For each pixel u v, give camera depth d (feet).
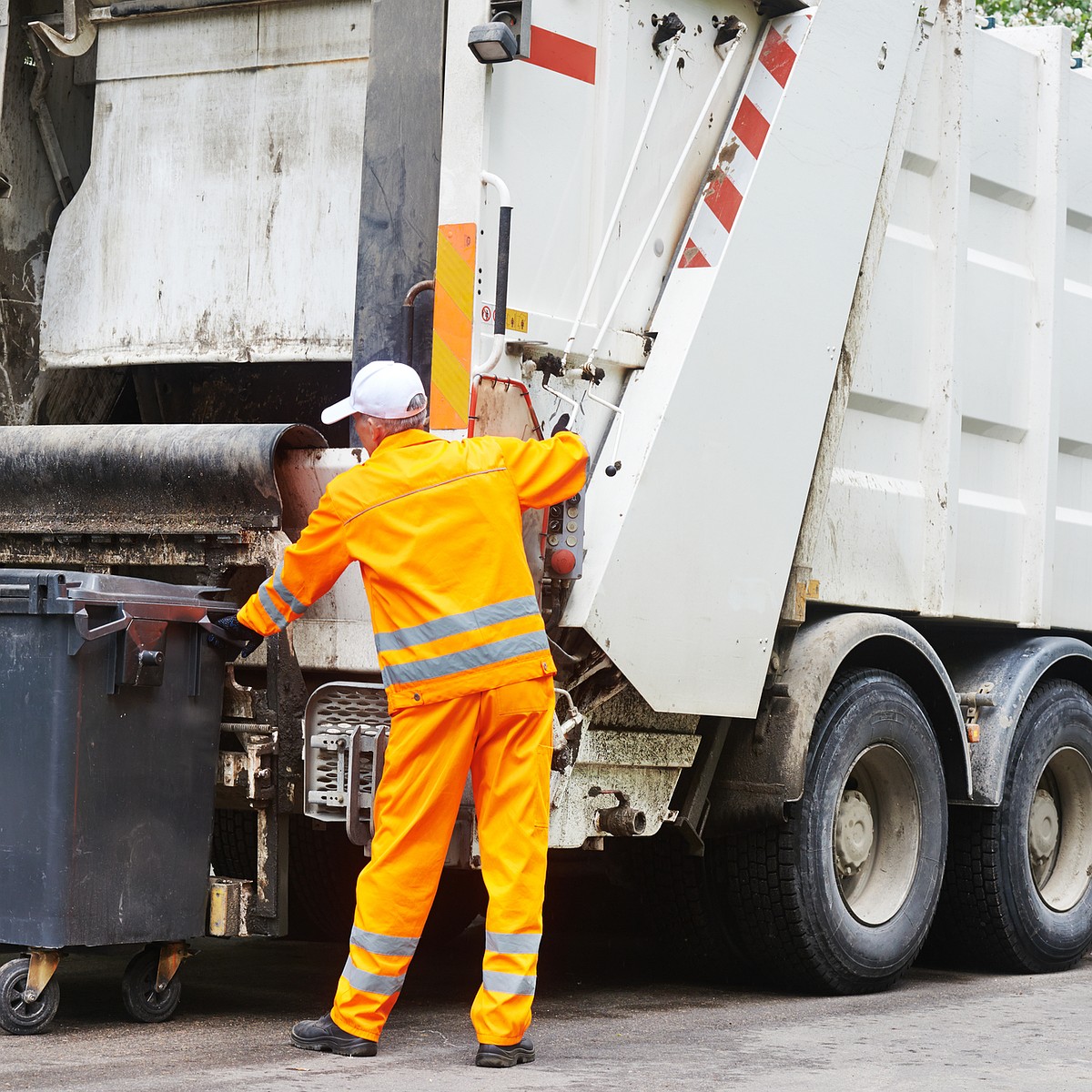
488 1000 19.06
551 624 20.80
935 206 27.07
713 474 22.49
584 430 21.72
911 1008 24.47
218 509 20.89
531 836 19.30
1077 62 29.89
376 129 21.02
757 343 23.08
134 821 20.13
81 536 21.98
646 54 22.56
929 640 29.55
